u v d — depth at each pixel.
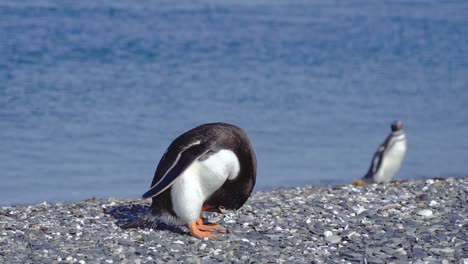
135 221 10.78
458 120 26.81
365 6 58.31
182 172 9.91
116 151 20.69
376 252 9.55
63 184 17.48
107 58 35.88
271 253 9.59
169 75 32.81
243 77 33.12
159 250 9.72
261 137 23.02
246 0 57.81
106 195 16.80
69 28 42.22
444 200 12.36
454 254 9.43
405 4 59.78
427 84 33.75
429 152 22.41
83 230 10.67
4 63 32.84
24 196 16.56
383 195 12.87
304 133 23.72
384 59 39.94
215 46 40.72
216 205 10.69
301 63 37.59
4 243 9.93
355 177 19.19
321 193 13.46
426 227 10.59
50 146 20.91
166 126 23.92
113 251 9.66
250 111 26.64
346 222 10.93
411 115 27.45
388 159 19.22
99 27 43.47
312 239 10.19
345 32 47.28
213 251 9.72
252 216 11.41
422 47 43.47
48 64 33.31
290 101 28.59
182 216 10.24
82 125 23.56
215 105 27.42
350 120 25.89
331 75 34.78
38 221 11.23
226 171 10.26
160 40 41.31
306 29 47.53
